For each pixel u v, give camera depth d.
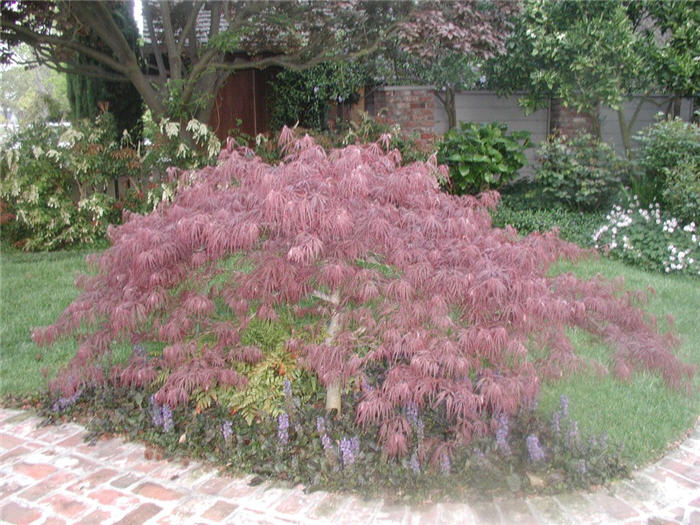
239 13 6.77
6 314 5.19
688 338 4.35
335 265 2.67
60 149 7.36
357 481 2.87
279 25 7.45
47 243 7.38
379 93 8.80
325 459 3.00
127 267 3.10
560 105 8.38
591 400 3.64
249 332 3.65
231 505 2.78
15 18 6.92
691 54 7.22
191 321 3.19
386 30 6.48
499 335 2.55
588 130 8.35
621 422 3.41
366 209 2.83
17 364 4.35
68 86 9.85
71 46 7.09
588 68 7.37
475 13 6.09
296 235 2.62
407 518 2.65
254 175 2.93
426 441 3.04
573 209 7.65
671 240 6.21
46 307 5.37
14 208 7.42
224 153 3.29
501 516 2.65
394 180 2.94
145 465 3.14
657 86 7.90
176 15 8.68
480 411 2.91
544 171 7.53
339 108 10.12
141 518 2.69
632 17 7.65
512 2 6.50
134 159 7.63
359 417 2.85
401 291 2.68
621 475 2.96
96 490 2.91
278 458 3.05
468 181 7.48
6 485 2.95
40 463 3.16
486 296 2.55
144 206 7.20
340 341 2.94
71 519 2.68
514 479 2.82
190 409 3.46
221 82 7.98
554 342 3.01
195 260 2.84
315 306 3.75
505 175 7.79
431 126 8.56
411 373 2.72
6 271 6.44
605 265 6.13
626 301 3.28
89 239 7.53
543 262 3.03
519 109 8.81
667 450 3.22
